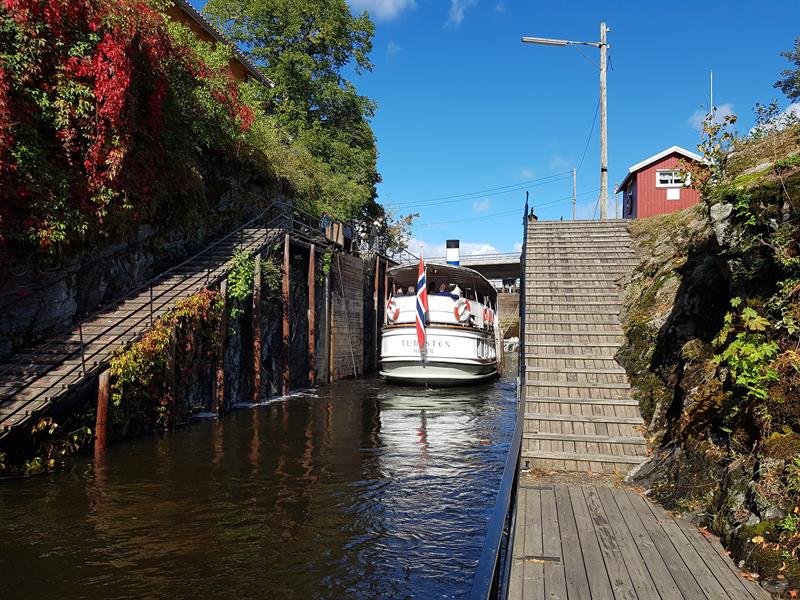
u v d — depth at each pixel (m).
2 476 8.12
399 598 4.93
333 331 22.61
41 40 9.55
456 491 7.95
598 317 10.67
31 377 9.30
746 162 7.21
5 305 10.05
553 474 6.72
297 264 20.17
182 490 7.71
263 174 20.14
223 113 15.67
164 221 14.48
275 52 30.17
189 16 20.91
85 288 11.88
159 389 11.55
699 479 5.60
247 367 16.22
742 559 4.30
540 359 9.35
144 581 5.08
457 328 20.05
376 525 6.62
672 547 4.68
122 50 10.64
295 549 5.88
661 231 13.49
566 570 4.27
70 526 6.32
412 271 21.03
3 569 5.25
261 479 8.34
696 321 7.66
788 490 4.36
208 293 13.24
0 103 8.92
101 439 9.65
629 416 7.78
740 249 5.87
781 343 5.30
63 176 10.19
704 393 6.32
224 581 5.14
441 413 14.95
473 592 1.91
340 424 13.01
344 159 30.77
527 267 12.84
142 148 12.52
